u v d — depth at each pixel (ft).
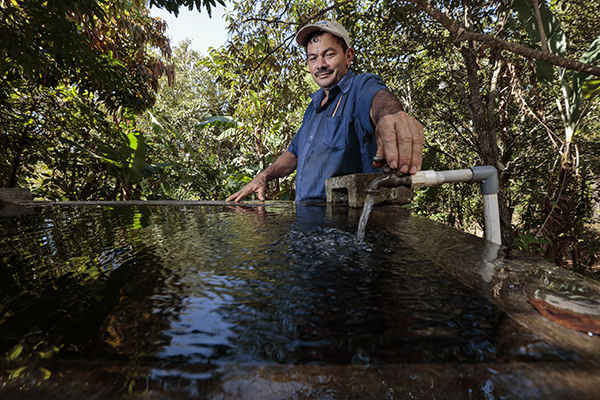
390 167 3.07
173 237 2.92
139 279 1.71
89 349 0.99
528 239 10.93
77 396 0.77
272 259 2.08
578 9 17.49
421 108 23.73
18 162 18.95
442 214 29.94
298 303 1.34
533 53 7.69
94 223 3.90
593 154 19.62
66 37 10.29
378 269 1.81
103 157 20.11
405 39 18.29
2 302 1.41
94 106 21.36
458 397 0.76
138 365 0.91
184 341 1.03
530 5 12.32
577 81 12.90
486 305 1.28
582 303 1.30
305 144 7.52
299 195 7.50
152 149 27.68
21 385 0.81
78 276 1.78
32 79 10.68
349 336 1.05
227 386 0.82
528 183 23.97
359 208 5.13
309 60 7.32
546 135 20.76
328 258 2.08
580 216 18.43
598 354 0.92
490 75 18.71
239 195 7.22
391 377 0.84
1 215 4.92
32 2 9.32
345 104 6.77
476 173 3.01
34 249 2.48
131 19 19.77
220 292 1.49
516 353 0.93
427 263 1.92
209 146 53.98
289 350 0.98
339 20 17.10
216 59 23.12
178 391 0.80
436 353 0.94
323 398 0.77
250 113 25.30
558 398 0.74
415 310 1.24
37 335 1.09
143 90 21.34
